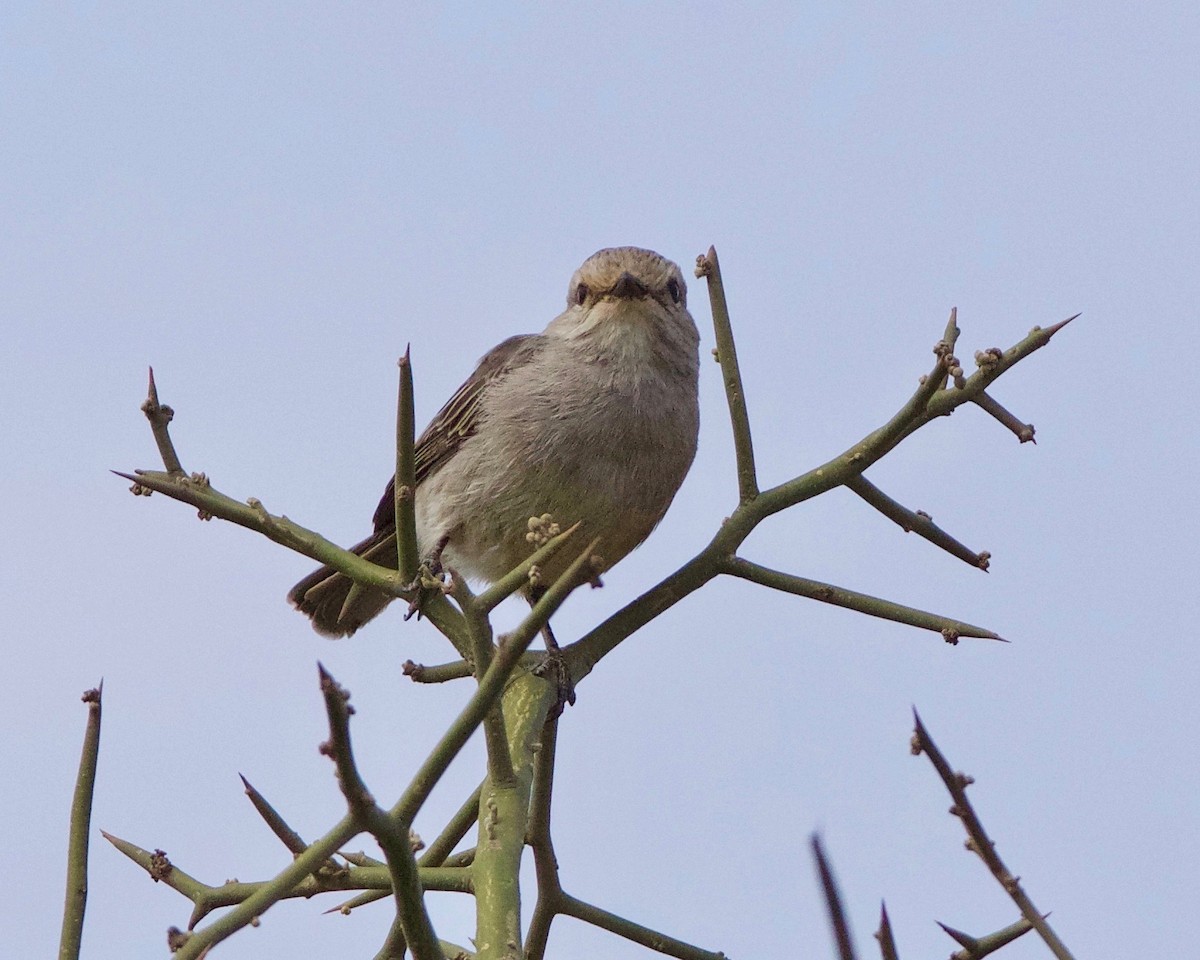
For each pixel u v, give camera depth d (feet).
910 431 26.84
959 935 19.61
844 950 13.96
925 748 16.67
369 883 23.02
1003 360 26.25
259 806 23.12
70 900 19.02
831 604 26.99
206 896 22.79
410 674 27.61
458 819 26.20
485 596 20.72
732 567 27.61
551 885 25.35
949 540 27.55
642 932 25.32
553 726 25.86
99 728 19.47
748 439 27.63
